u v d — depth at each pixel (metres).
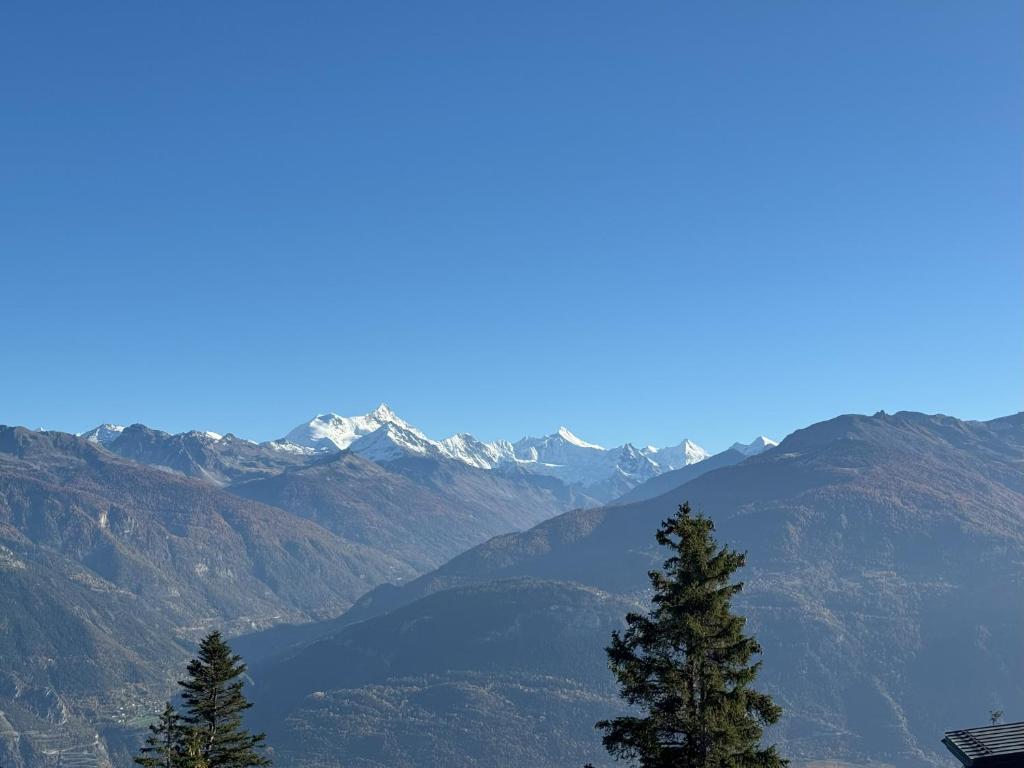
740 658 45.62
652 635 46.59
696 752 45.41
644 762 46.03
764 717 45.59
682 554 46.53
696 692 46.62
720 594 45.75
